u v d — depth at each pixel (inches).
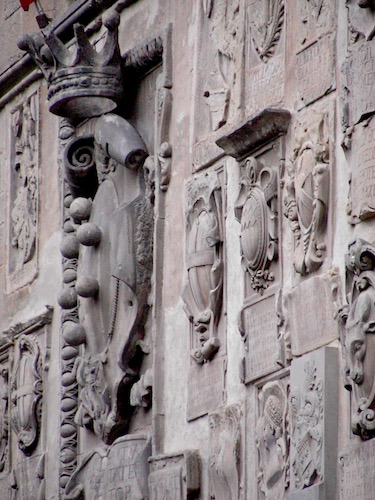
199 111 889.5
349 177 776.3
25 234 1042.1
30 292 1031.6
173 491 863.1
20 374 1019.3
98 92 943.0
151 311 920.3
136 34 953.5
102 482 922.7
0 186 1077.8
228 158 865.5
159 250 904.9
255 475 818.8
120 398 924.6
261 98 846.5
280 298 811.4
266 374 819.4
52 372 999.6
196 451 860.0
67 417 968.3
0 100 1077.1
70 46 1003.9
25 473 1007.6
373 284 748.6
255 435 820.6
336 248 784.3
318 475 767.7
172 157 905.5
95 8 983.0
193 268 868.0
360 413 745.6
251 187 837.8
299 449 779.4
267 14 848.3
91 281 937.5
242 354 838.5
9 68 1056.2
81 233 938.1
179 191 896.9
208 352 857.5
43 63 958.4
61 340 978.1
